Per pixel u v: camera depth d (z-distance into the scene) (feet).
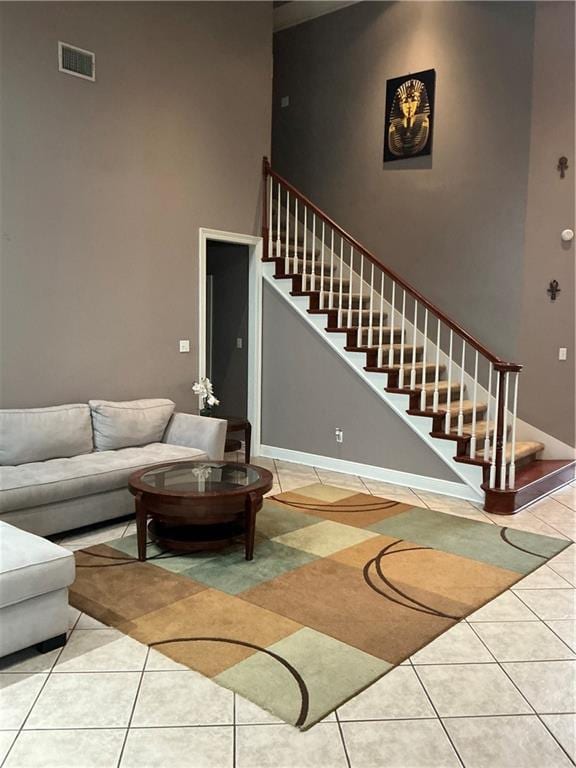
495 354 19.76
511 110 19.10
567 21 18.01
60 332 15.47
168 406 16.92
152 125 17.33
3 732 7.08
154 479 12.55
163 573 11.48
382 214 22.43
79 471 13.12
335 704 7.63
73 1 15.20
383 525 14.38
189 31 18.12
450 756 6.80
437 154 20.84
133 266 17.07
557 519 15.19
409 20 21.30
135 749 6.82
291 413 20.71
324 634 9.36
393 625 9.67
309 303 19.70
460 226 20.39
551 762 6.73
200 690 7.88
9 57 14.05
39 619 8.57
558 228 18.70
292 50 24.97
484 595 10.79
